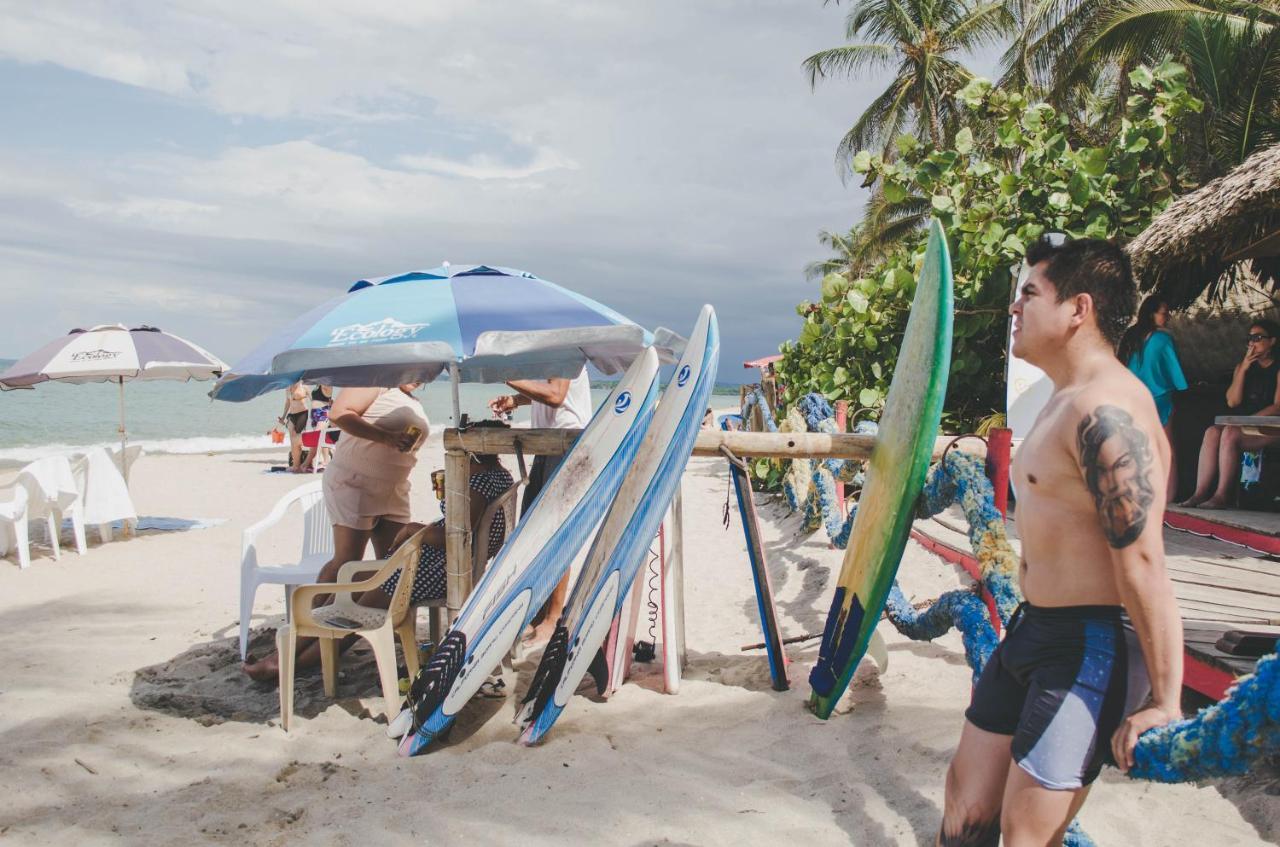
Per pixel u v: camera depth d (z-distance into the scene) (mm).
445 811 3373
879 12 28469
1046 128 9086
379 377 4172
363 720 4340
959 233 9203
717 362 4215
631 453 4211
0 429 39375
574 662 4047
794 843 3078
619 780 3586
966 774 2238
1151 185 8977
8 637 5934
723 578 7641
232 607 6715
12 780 3748
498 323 3988
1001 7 26750
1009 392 8125
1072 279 2053
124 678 5062
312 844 3162
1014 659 2141
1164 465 1918
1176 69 8844
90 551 8992
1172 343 7098
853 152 30547
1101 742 1982
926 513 3795
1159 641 1867
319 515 5898
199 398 71875
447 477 4363
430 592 4613
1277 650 1717
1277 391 6711
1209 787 3229
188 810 3447
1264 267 8719
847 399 10156
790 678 4680
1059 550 2049
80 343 9570
